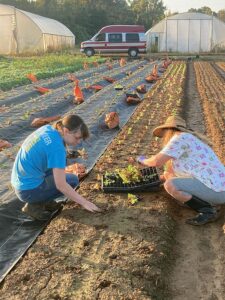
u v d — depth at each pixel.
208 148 2.93
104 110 6.46
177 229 2.91
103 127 5.47
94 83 9.70
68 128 2.67
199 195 2.86
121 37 21.22
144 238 2.63
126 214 2.95
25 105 6.99
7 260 2.56
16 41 22.27
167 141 2.94
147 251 2.50
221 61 18.67
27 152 2.80
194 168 2.83
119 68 14.42
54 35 23.70
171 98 7.60
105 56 21.95
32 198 2.90
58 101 7.35
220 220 2.98
